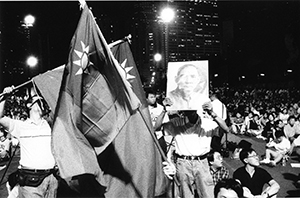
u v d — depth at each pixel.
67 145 3.59
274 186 5.59
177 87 5.50
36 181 4.38
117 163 4.42
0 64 43.88
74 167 3.53
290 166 10.71
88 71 3.88
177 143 5.61
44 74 4.44
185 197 5.54
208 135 5.57
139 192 4.36
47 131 4.51
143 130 4.45
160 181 4.61
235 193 3.48
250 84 73.94
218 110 10.41
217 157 6.39
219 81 83.50
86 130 3.90
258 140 15.80
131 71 4.45
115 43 4.41
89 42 3.83
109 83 3.92
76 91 3.73
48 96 4.34
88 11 3.85
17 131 4.48
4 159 11.88
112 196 4.35
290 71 54.47
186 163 5.51
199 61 5.50
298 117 15.46
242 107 24.03
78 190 4.61
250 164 5.66
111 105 3.92
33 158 4.40
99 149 3.91
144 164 4.41
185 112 5.71
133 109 3.65
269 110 21.23
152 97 7.35
